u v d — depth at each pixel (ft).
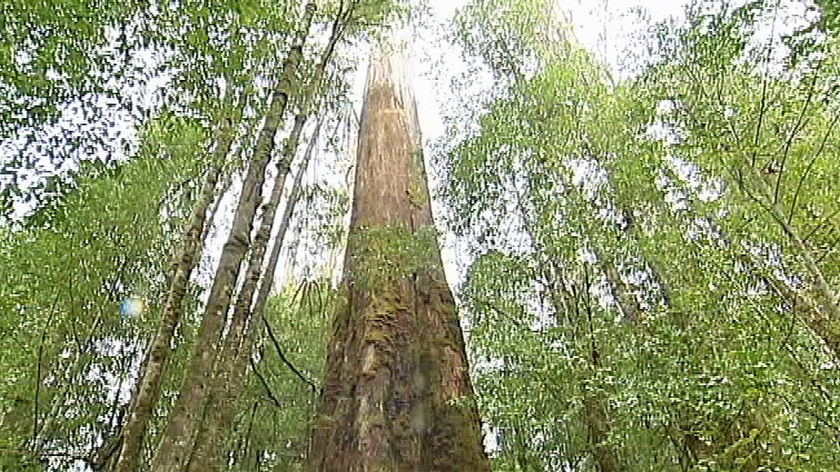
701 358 16.65
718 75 17.42
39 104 14.47
